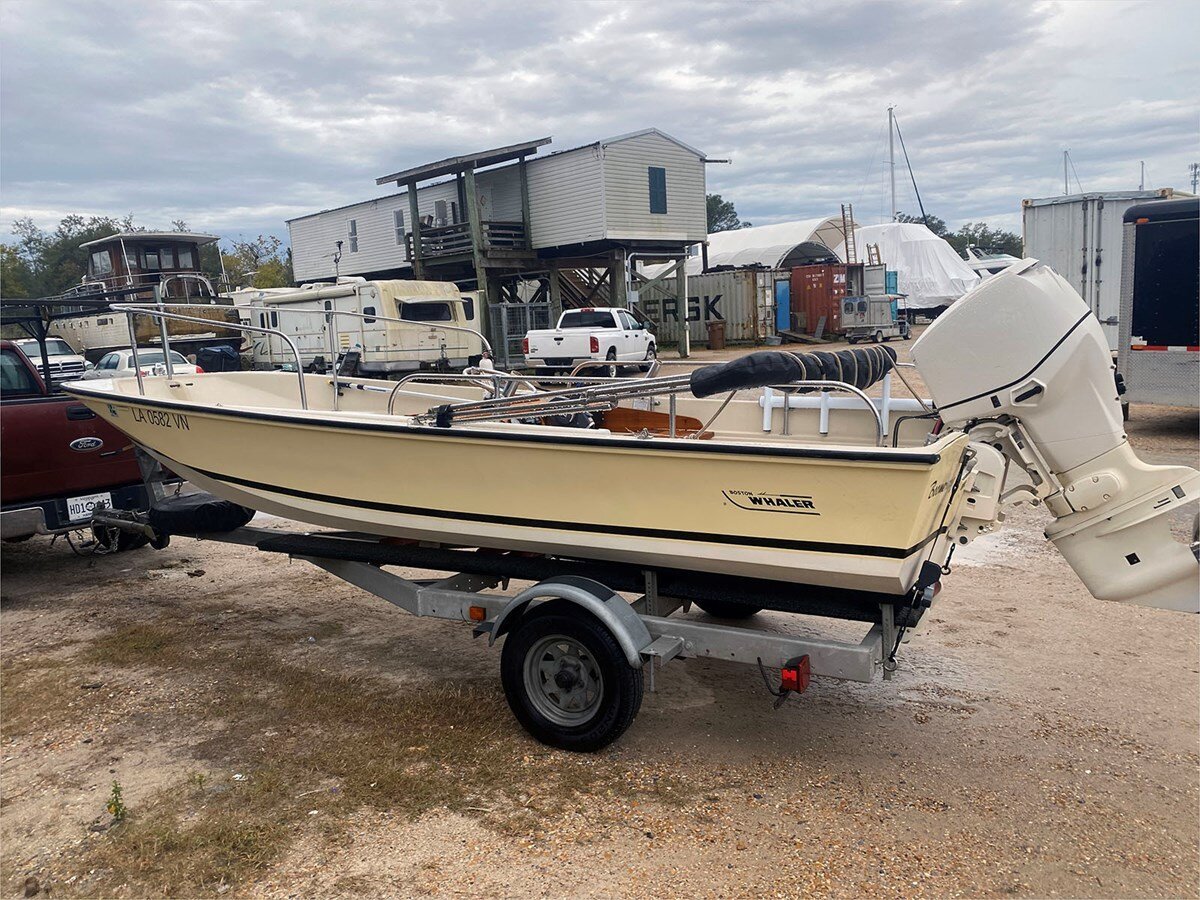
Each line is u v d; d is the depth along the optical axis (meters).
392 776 3.66
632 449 3.66
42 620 5.75
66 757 3.91
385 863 3.09
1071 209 14.36
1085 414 3.56
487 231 25.91
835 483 3.33
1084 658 4.76
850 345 29.58
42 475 6.14
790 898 2.88
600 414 5.68
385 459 4.46
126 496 6.53
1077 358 3.50
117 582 6.59
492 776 3.68
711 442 3.50
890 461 3.17
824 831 3.26
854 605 3.73
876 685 4.52
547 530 4.12
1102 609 5.47
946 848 3.14
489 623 4.20
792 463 3.37
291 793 3.56
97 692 4.59
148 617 5.79
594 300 29.95
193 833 3.28
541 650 3.95
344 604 6.02
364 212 31.38
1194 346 10.09
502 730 4.10
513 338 24.50
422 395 6.52
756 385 3.71
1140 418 12.25
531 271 27.84
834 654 3.58
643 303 31.89
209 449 5.26
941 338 3.67
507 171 27.00
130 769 3.79
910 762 3.76
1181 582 3.54
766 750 3.89
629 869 3.04
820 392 4.96
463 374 5.46
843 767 3.72
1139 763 3.69
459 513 4.36
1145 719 4.06
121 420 5.71
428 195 28.86
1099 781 3.56
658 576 4.09
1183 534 6.20
